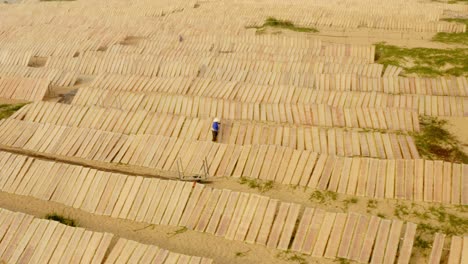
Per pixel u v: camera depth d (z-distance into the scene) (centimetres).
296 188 1558
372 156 1716
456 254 1173
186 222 1395
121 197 1488
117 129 1989
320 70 2600
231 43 3095
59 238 1289
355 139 1795
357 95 2191
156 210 1439
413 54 2858
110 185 1521
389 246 1221
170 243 1322
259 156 1667
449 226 1335
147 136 1825
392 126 1934
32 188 1584
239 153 1695
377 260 1205
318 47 3033
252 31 3412
